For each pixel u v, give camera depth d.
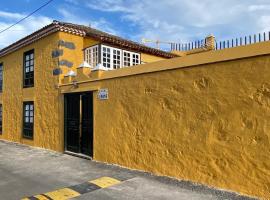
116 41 12.83
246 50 6.26
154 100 8.16
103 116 9.89
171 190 6.75
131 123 8.83
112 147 9.48
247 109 6.21
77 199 6.61
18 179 8.41
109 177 8.08
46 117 13.26
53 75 12.86
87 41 13.35
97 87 10.13
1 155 12.30
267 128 5.91
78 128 11.22
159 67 8.05
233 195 6.18
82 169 9.16
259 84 6.05
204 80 6.99
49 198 6.75
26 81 15.39
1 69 18.33
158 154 7.98
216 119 6.73
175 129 7.58
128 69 9.04
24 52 15.49
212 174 6.75
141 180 7.63
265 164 5.89
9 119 17.05
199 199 6.11
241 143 6.28
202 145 6.96
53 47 12.98
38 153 12.30
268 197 5.82
